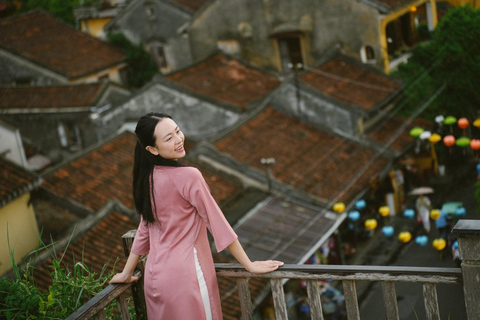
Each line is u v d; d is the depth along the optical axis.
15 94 28.64
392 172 21.89
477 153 22.45
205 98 22.88
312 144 21.22
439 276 3.29
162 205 3.52
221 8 28.25
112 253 14.23
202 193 3.45
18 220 16.20
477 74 24.30
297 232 17.14
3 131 19.84
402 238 17.41
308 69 24.69
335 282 17.44
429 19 26.45
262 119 21.92
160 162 3.54
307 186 19.02
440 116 23.03
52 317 3.74
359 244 20.50
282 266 3.60
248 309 3.76
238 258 3.56
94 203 16.95
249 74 25.92
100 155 19.05
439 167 24.42
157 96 23.52
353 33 25.31
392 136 22.53
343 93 23.00
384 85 23.81
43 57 30.64
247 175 18.86
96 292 4.33
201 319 3.52
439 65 24.52
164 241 3.58
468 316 3.25
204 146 19.28
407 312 15.78
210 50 29.22
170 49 32.91
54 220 16.98
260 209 18.08
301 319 16.14
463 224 3.19
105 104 27.67
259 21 27.50
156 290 3.55
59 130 27.33
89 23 36.81
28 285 4.02
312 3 25.92
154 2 32.31
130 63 32.81
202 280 3.54
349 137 21.80
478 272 3.17
